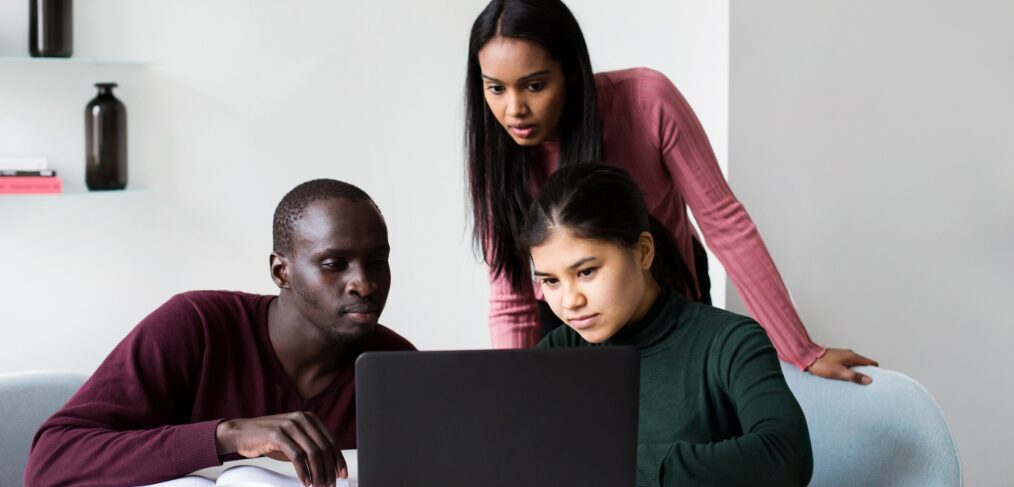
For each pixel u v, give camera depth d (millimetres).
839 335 3000
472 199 1981
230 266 3375
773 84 2887
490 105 1838
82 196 3189
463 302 3641
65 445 1451
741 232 1967
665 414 1521
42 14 2986
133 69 3211
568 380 1134
